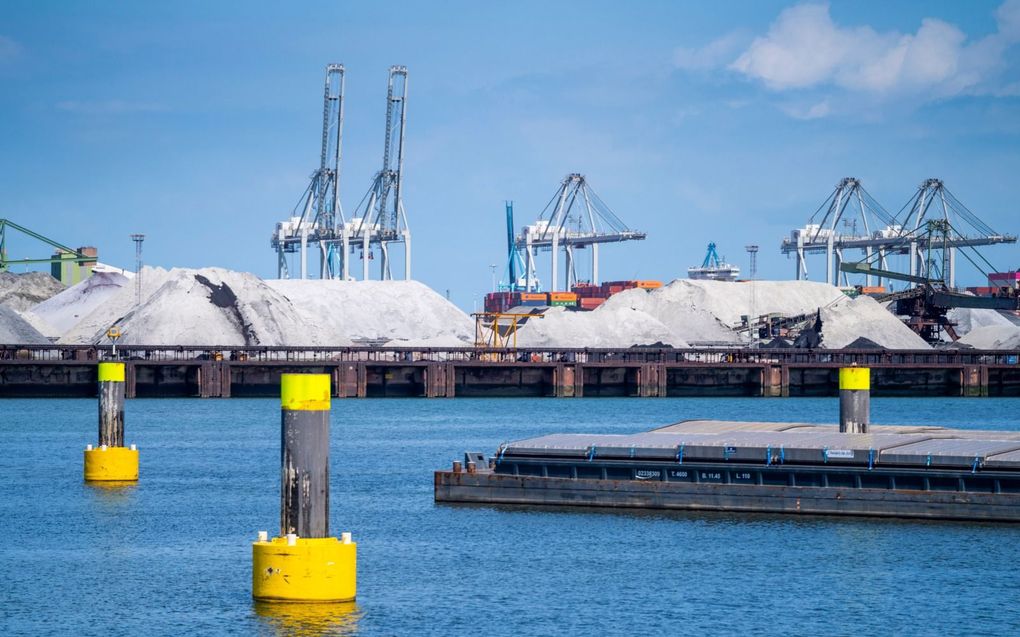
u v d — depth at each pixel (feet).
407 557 417.49
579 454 490.90
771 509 458.50
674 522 458.09
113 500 548.72
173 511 517.14
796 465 456.45
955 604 356.79
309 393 318.24
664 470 476.13
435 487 513.45
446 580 386.73
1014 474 430.61
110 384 597.11
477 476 505.25
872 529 437.17
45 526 481.46
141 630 333.83
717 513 465.88
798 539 426.92
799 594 368.27
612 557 412.36
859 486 450.30
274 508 526.98
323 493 324.80
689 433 516.32
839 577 384.06
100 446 599.98
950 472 439.22
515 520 472.44
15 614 351.05
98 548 438.81
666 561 405.80
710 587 376.48
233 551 433.89
